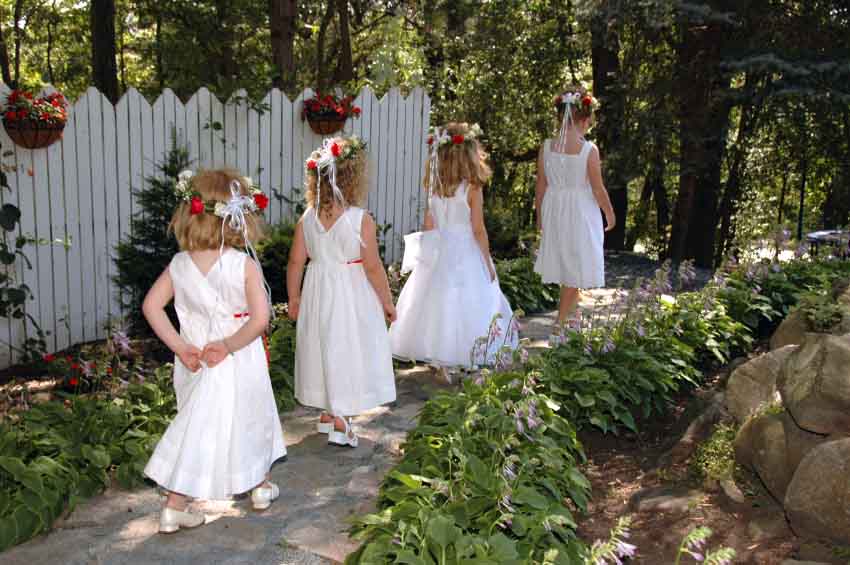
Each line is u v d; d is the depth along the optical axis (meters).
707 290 5.73
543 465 3.29
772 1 12.79
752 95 12.80
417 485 2.86
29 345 6.01
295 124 7.99
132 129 6.52
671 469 3.93
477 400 3.70
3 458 3.33
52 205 6.04
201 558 3.06
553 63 17.98
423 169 9.55
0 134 5.65
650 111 13.95
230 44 16.48
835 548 2.95
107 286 6.53
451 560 2.44
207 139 7.15
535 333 6.77
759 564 2.97
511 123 18.73
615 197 18.33
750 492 3.50
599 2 12.92
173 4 15.98
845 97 11.96
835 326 4.36
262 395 3.29
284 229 7.31
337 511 3.49
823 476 3.02
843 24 12.77
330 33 22.95
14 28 22.98
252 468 3.23
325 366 4.18
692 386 5.21
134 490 3.72
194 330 3.18
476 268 5.40
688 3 11.98
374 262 4.21
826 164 17.02
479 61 17.89
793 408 3.32
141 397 4.47
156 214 5.74
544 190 6.24
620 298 5.79
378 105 8.70
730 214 19.09
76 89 23.52
